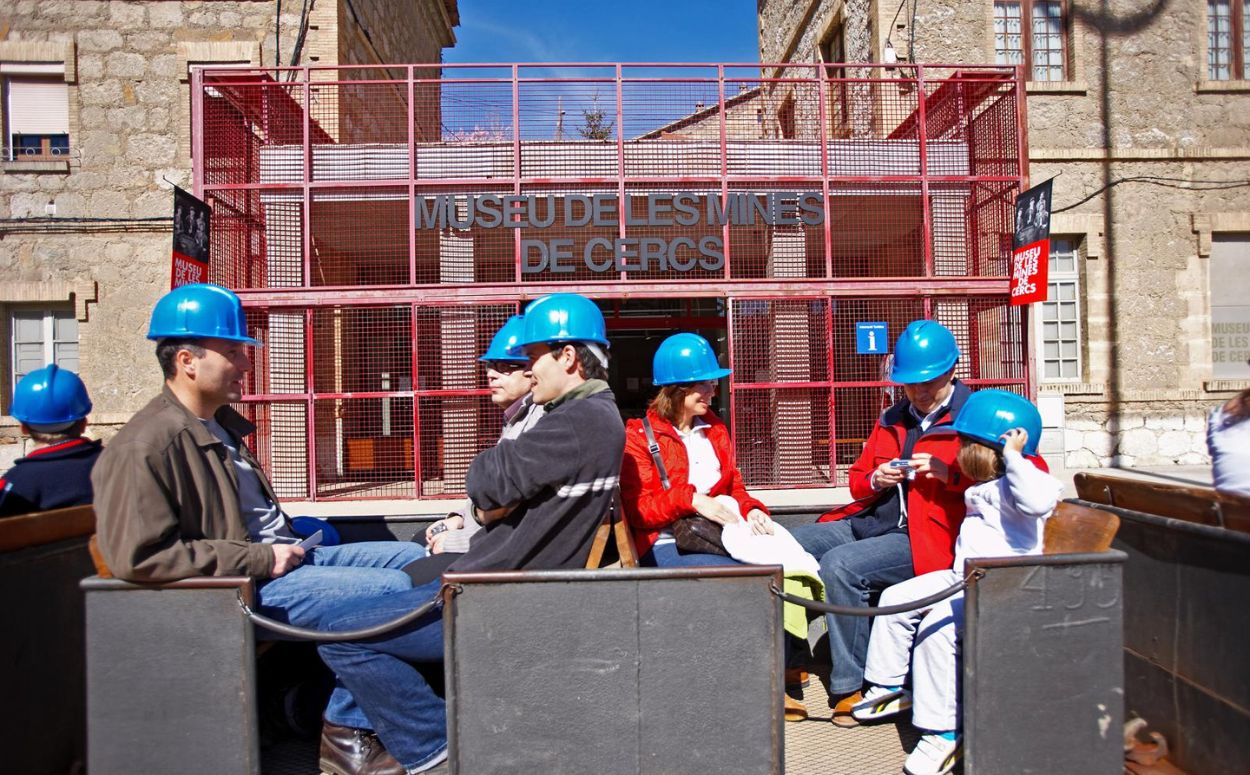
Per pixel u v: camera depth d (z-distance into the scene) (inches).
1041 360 470.6
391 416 379.6
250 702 92.4
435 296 359.6
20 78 474.9
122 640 92.9
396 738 106.3
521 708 91.4
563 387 110.7
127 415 463.2
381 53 567.2
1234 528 100.0
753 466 369.4
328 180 368.5
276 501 132.0
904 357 146.5
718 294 367.9
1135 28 467.2
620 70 368.2
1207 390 461.4
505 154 371.9
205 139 362.9
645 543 140.9
